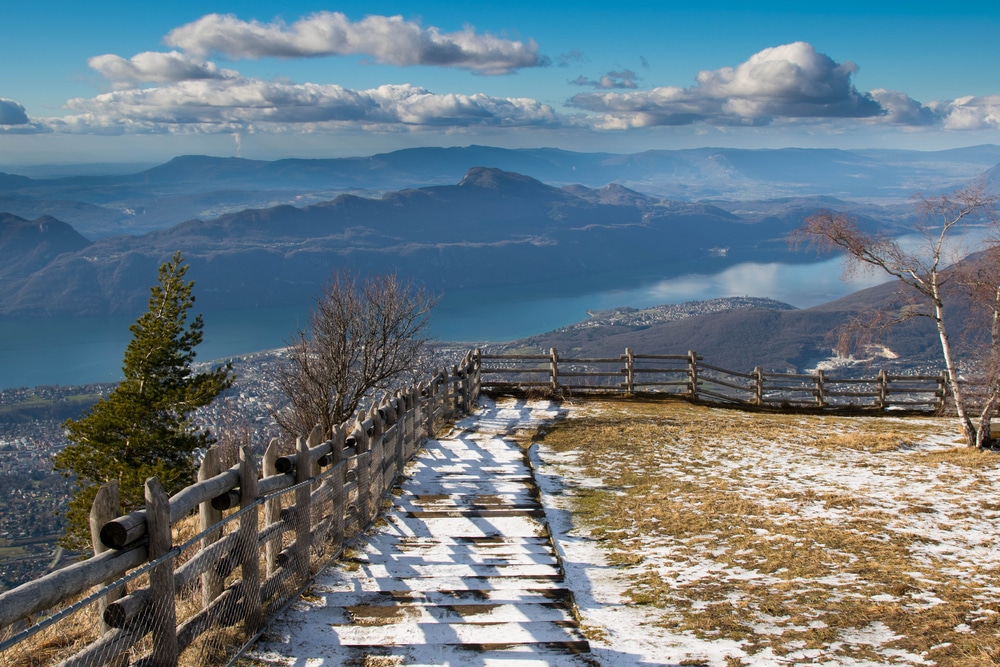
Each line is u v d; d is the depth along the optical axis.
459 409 17.25
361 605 6.31
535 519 9.31
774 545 8.33
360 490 8.55
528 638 5.72
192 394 19.89
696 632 5.96
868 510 9.80
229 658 5.13
